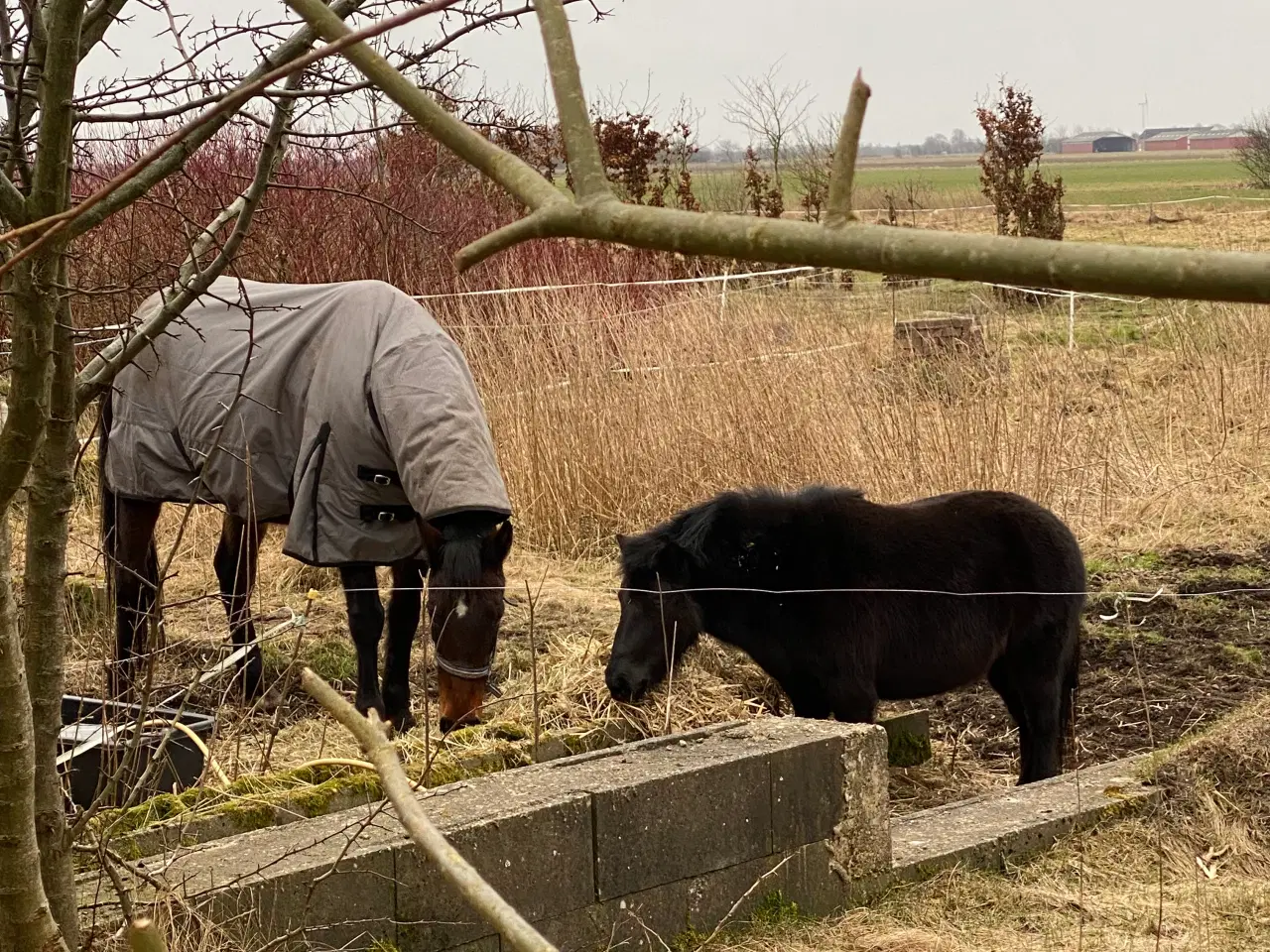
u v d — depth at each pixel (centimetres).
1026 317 1212
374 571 550
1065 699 557
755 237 75
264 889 334
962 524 531
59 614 246
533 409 841
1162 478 869
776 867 416
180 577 718
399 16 97
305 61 102
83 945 274
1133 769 515
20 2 216
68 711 493
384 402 526
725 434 821
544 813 374
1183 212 2578
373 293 554
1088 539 797
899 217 2155
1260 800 487
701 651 566
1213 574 760
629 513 826
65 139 183
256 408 543
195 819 377
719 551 503
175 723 392
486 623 500
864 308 1185
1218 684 627
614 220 81
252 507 491
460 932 366
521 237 85
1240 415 962
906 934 396
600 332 904
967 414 816
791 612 507
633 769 405
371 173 1103
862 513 519
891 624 512
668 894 397
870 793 434
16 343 188
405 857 356
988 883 438
